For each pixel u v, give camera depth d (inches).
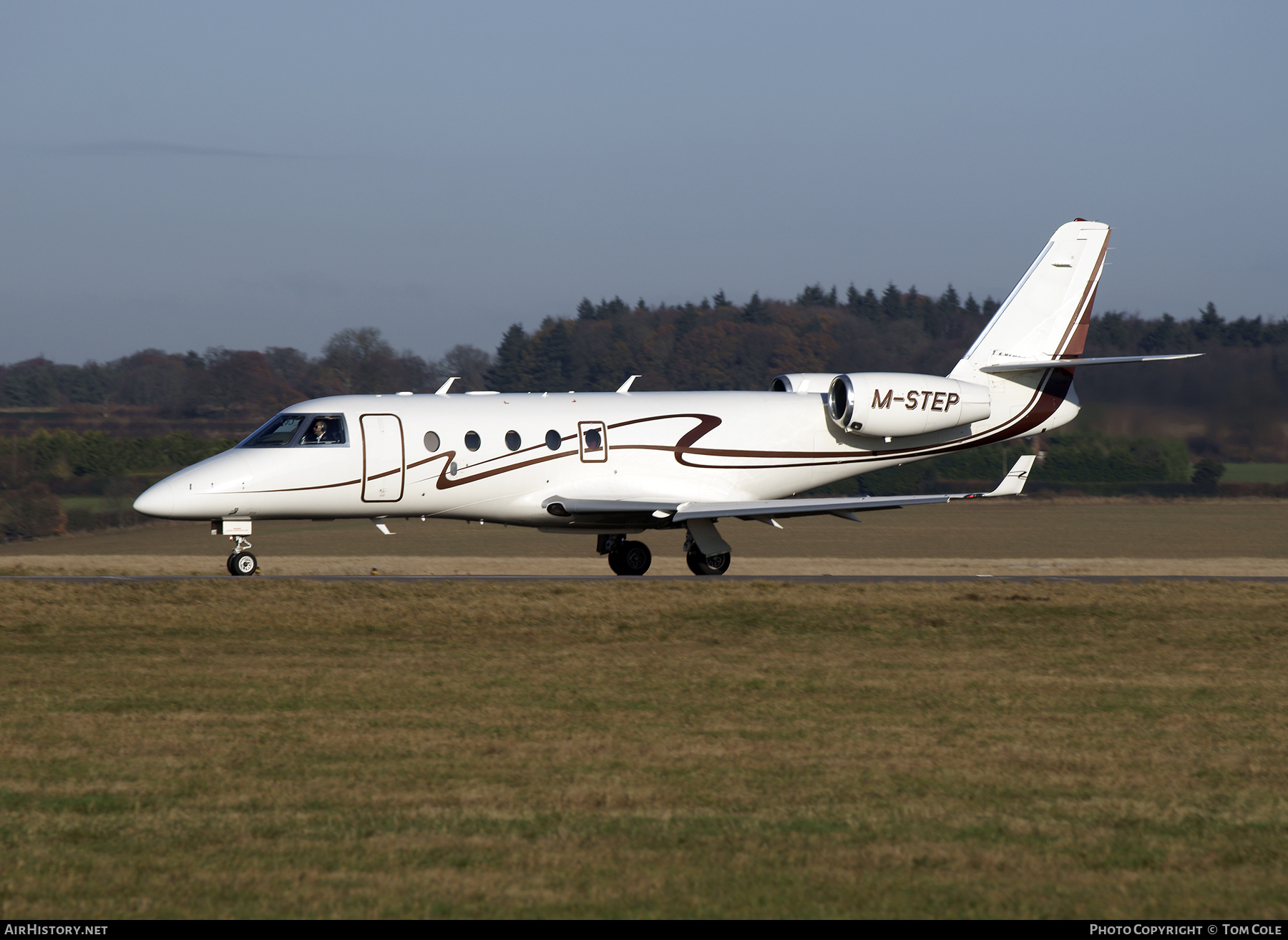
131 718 1908.2
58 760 1649.9
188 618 2827.3
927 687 2212.1
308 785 1528.1
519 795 1492.4
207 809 1424.7
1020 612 3036.4
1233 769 1656.0
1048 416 4328.3
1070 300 4325.8
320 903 1134.4
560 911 1115.9
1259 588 3440.0
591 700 2060.8
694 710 1999.3
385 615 2888.8
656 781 1560.0
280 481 3526.1
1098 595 3270.2
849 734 1836.9
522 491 3757.4
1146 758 1708.9
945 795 1508.4
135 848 1283.2
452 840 1311.5
